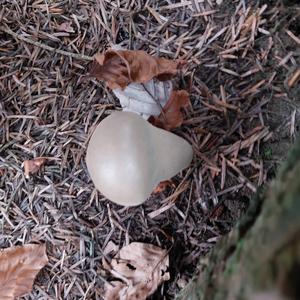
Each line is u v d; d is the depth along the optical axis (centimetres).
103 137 25
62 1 36
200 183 32
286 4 30
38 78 36
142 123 26
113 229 35
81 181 35
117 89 31
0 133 36
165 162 27
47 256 36
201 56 32
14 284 35
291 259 11
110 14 35
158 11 34
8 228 36
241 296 14
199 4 33
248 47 31
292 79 29
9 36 37
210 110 32
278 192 15
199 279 24
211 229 32
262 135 30
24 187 36
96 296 35
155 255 34
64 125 35
